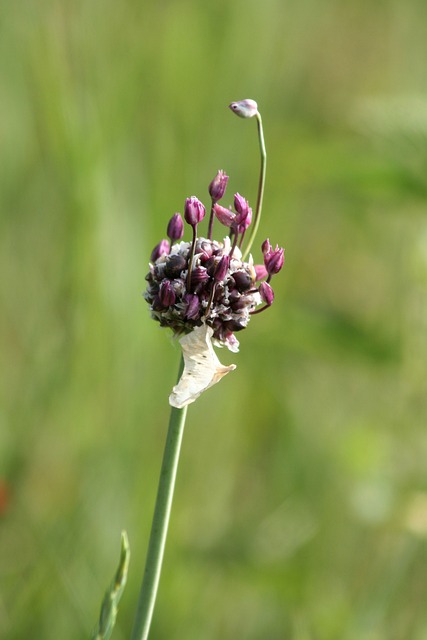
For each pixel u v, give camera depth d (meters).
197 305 0.52
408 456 0.68
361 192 0.66
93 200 0.68
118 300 0.69
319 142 0.71
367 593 0.67
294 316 0.65
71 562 0.67
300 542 0.70
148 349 0.69
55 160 0.69
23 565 0.67
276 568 0.65
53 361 0.70
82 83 0.69
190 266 0.52
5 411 0.71
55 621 0.66
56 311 0.70
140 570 0.67
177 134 0.72
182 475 0.72
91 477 0.69
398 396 0.69
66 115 0.68
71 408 0.69
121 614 0.67
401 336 0.66
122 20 0.73
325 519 0.71
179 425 0.52
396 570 0.66
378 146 0.63
